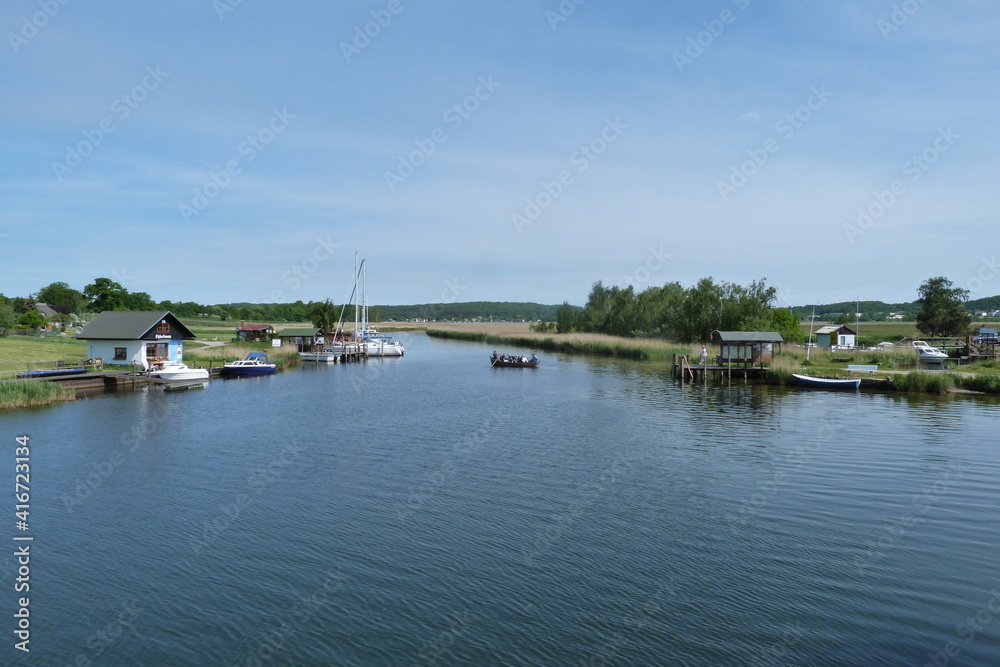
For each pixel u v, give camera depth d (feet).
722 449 94.73
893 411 127.95
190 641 43.14
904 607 47.14
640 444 98.48
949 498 71.26
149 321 194.08
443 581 51.42
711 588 50.08
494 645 42.52
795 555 56.03
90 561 55.31
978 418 119.03
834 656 41.06
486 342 431.02
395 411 131.34
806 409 131.34
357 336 305.73
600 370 219.61
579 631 44.16
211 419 121.29
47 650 42.06
